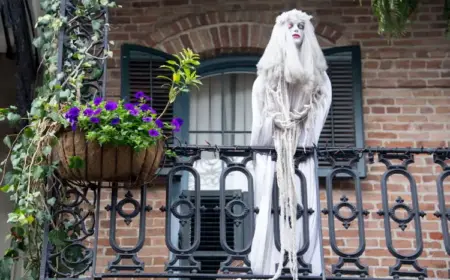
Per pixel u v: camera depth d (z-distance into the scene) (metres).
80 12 5.67
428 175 7.65
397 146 7.79
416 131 7.85
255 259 5.18
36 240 5.23
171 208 5.11
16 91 8.16
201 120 8.13
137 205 5.03
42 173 4.89
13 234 5.21
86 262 5.03
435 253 7.35
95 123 4.75
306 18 5.69
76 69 5.39
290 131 5.38
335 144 7.80
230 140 8.08
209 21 8.24
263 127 5.40
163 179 7.65
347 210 7.43
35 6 7.48
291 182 5.21
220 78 8.30
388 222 5.15
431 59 8.09
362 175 7.54
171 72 8.09
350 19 8.23
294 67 5.46
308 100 5.53
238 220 5.14
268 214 5.25
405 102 7.96
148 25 8.21
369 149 5.32
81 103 5.28
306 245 5.07
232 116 8.16
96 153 4.75
